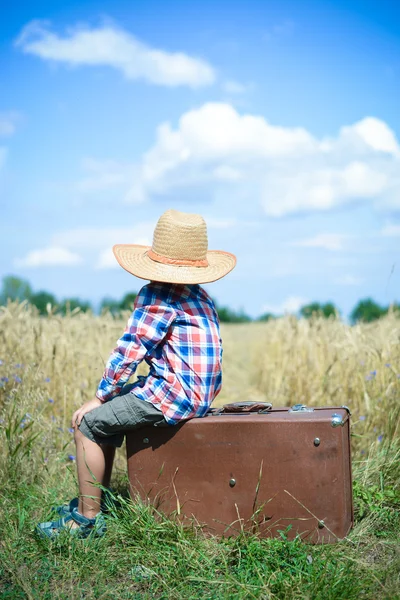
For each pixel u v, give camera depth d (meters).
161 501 3.43
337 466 3.23
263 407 3.57
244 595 2.79
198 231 3.45
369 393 5.59
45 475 4.29
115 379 3.31
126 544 3.28
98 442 3.40
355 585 2.79
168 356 3.35
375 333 6.43
